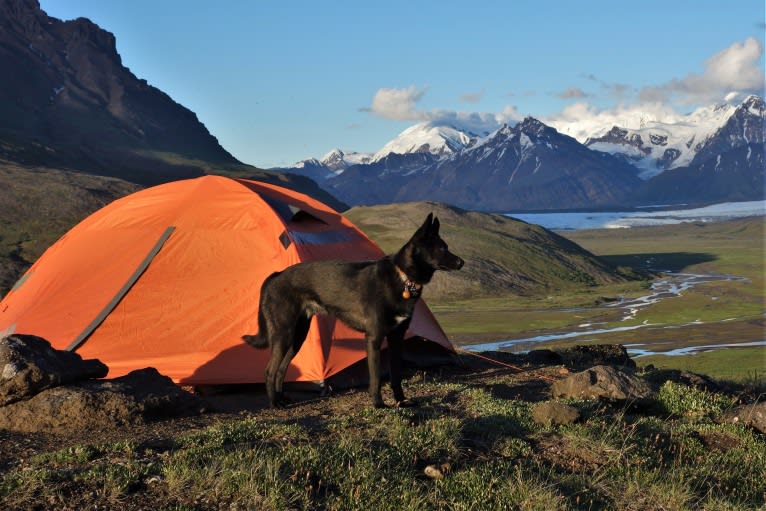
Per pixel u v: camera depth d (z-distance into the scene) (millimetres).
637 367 15500
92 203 155875
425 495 6660
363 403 10195
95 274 12961
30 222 140750
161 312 12477
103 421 8758
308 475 6664
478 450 8000
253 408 10477
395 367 9938
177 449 7465
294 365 11789
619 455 7996
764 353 78375
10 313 13281
